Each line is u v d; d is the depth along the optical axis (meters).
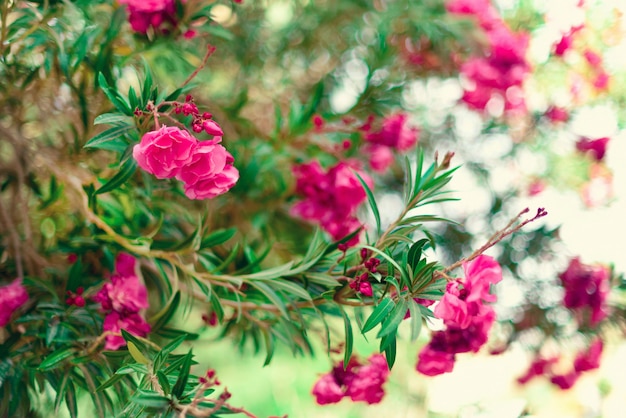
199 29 1.04
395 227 0.92
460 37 1.33
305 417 1.59
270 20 1.41
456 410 1.48
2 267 1.09
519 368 1.44
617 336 1.35
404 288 0.87
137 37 1.05
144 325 1.01
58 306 1.01
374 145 1.33
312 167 1.21
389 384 1.50
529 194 1.47
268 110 1.44
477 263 0.84
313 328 1.09
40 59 1.07
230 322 1.12
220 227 1.27
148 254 1.03
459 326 0.87
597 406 1.44
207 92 1.28
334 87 1.43
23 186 1.17
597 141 1.44
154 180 1.09
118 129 0.90
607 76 1.43
